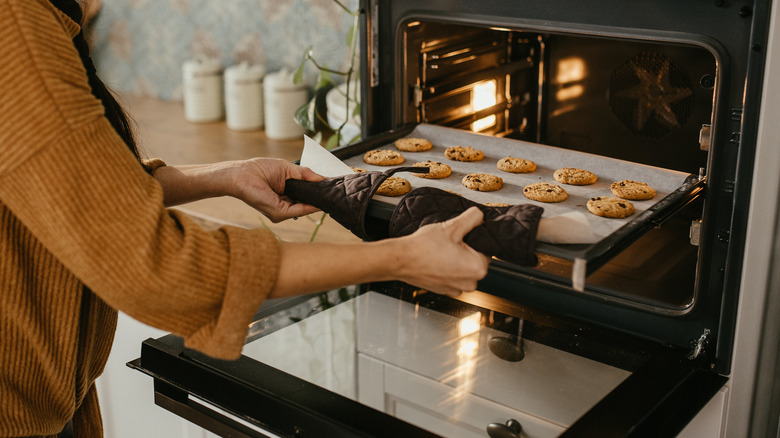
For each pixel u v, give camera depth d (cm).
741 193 98
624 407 94
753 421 109
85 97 70
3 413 82
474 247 87
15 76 65
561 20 111
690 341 108
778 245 98
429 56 135
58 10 77
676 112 125
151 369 110
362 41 130
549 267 116
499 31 147
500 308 120
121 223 69
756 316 102
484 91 150
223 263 74
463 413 93
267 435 101
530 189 114
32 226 69
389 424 91
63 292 81
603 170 122
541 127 145
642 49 125
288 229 169
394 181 113
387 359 104
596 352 107
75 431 104
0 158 66
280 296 79
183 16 215
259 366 103
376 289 125
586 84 136
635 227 89
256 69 200
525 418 92
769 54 91
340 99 175
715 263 103
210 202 183
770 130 94
